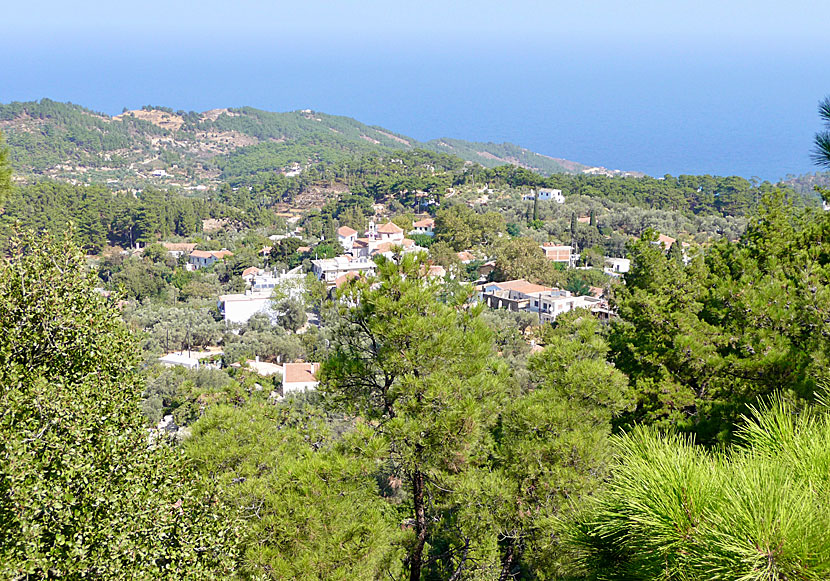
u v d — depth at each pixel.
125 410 8.95
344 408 11.16
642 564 2.96
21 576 6.71
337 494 9.73
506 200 133.25
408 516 12.67
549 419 11.09
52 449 7.39
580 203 130.00
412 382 10.10
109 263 101.06
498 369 11.84
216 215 156.00
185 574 8.05
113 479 7.90
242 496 10.02
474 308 11.48
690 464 2.88
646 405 15.12
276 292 71.81
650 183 155.25
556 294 69.94
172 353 57.94
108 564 7.22
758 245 18.08
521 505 10.40
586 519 3.42
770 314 12.27
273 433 12.59
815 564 2.32
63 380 8.21
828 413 3.31
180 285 92.19
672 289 17.22
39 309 8.48
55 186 142.38
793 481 2.73
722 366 13.22
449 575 12.86
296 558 9.35
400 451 10.21
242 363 46.44
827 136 5.32
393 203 153.12
